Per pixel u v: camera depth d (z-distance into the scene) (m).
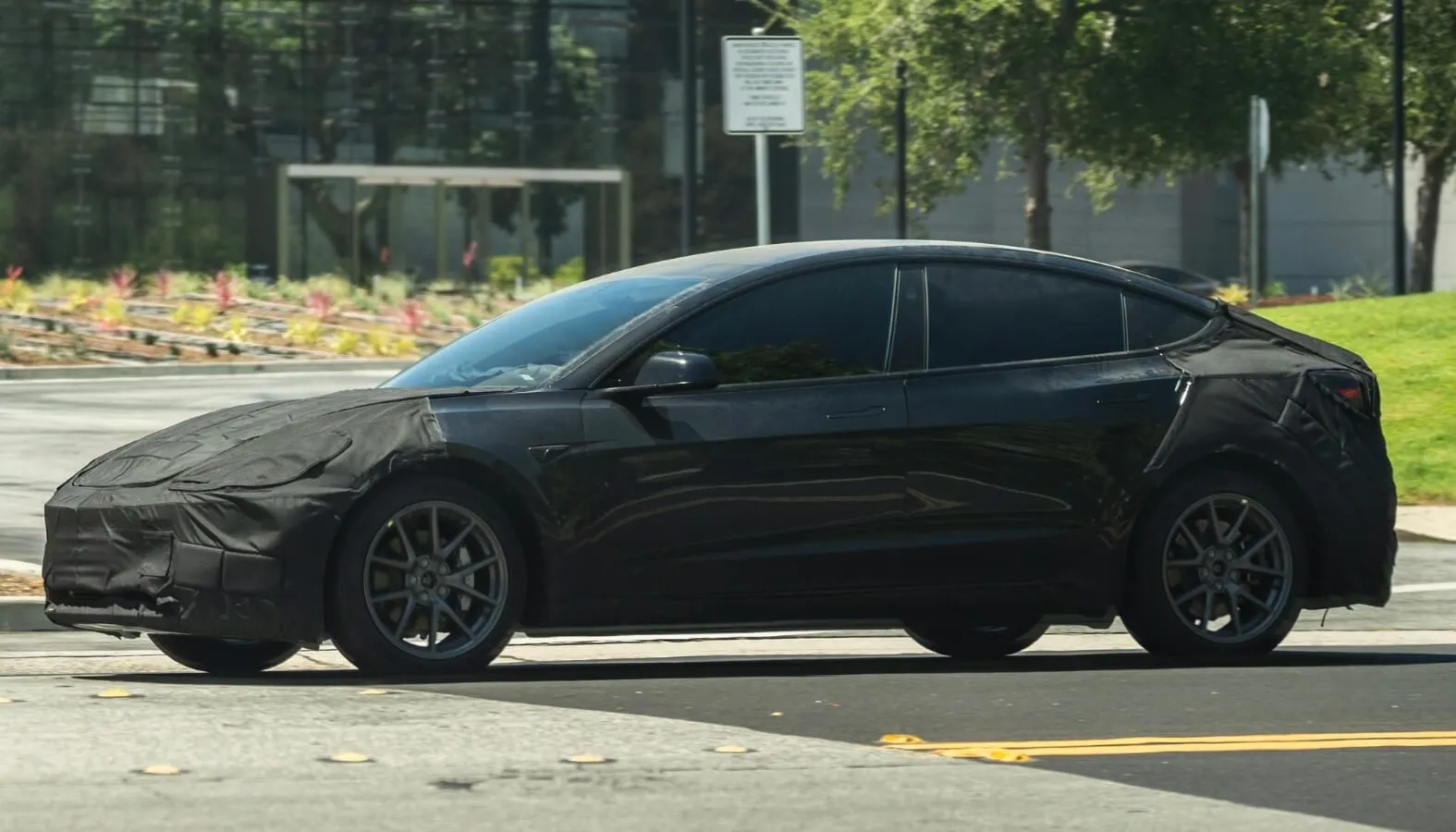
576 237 97.25
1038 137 76.81
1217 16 76.19
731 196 99.94
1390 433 38.41
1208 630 18.34
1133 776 12.53
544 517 16.34
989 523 17.58
